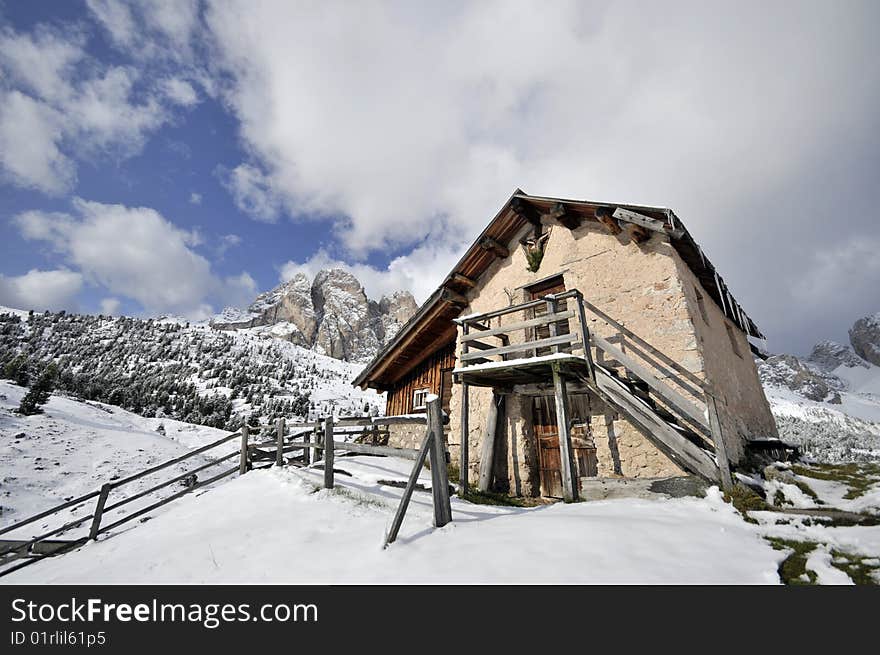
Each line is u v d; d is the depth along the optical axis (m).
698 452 5.59
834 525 4.08
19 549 6.36
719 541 3.66
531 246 10.16
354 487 6.57
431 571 3.18
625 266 8.04
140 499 15.80
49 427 23.17
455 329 12.27
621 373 7.52
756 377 11.79
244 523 5.18
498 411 9.32
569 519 4.24
